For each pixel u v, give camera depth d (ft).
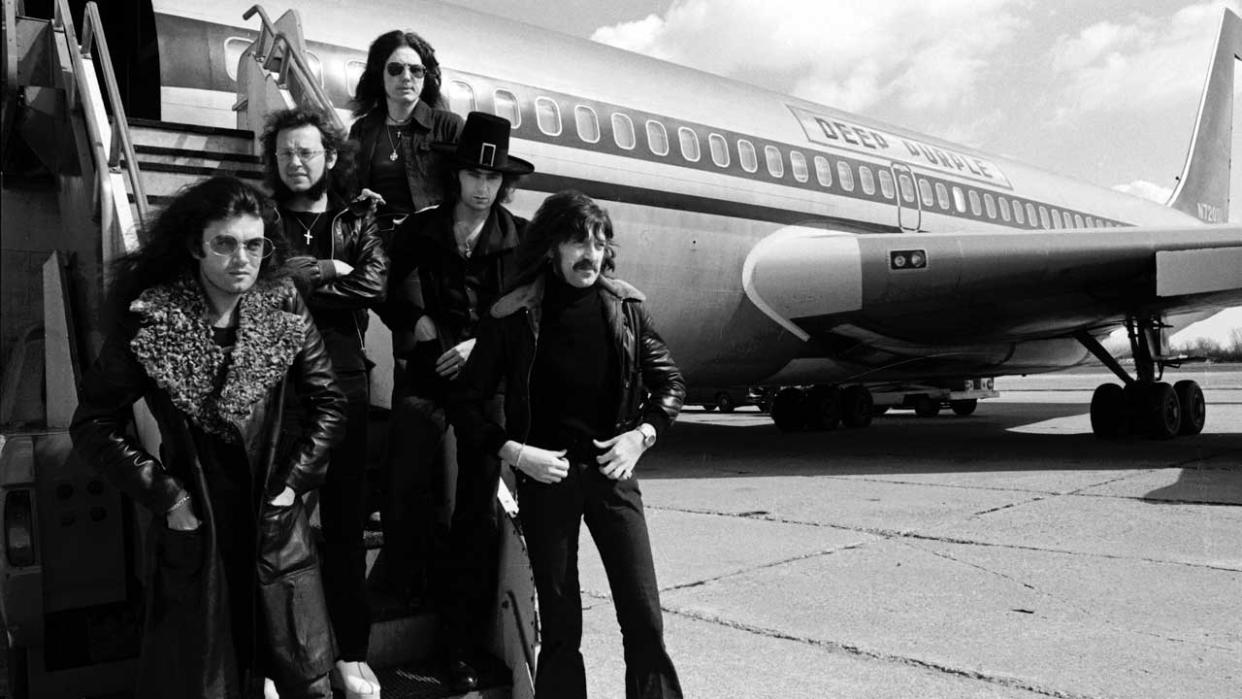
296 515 8.01
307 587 7.95
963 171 49.44
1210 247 33.24
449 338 10.89
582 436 9.11
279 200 10.57
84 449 7.39
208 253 7.52
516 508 10.09
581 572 19.29
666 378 9.43
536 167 29.48
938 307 36.88
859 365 43.96
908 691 11.93
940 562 18.81
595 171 30.96
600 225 8.89
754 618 15.20
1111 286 34.88
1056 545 20.16
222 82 22.80
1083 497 26.48
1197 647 13.39
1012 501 26.02
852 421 58.75
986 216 49.88
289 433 9.36
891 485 29.81
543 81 30.60
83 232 14.35
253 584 7.67
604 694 12.13
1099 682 12.07
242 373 7.64
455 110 27.73
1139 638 13.84
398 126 12.96
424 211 11.12
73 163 15.62
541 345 9.08
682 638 14.23
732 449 43.37
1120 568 18.02
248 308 7.84
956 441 45.75
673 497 28.12
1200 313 58.44
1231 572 17.62
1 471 9.92
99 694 10.11
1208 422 56.08
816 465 36.06
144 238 7.88
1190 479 29.55
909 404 71.56
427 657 10.64
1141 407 43.14
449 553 10.47
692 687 12.19
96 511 10.27
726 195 35.19
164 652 7.41
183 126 16.57
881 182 42.83
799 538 21.45
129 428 10.87
